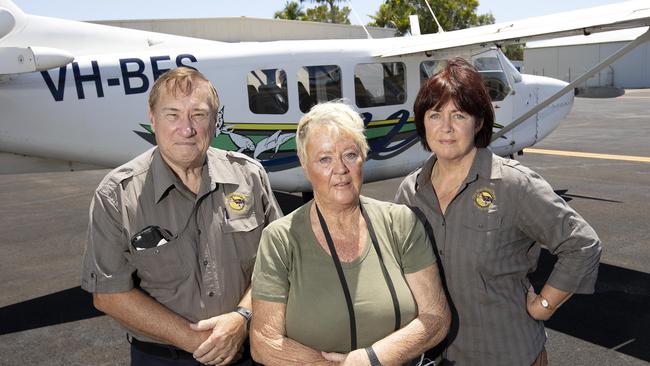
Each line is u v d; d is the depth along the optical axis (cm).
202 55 558
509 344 196
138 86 535
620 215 653
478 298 195
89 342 375
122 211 191
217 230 200
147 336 196
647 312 387
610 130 1527
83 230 682
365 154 177
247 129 575
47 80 503
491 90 723
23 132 507
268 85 580
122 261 191
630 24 534
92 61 521
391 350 165
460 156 195
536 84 775
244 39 2091
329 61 608
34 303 447
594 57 3953
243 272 206
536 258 204
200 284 197
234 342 196
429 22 3472
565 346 346
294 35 2172
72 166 566
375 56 631
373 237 176
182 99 190
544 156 1134
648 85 3931
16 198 899
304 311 167
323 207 176
